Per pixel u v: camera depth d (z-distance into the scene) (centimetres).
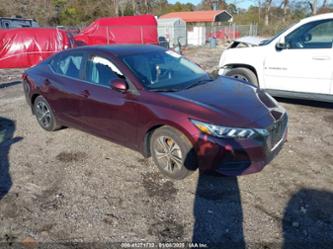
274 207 303
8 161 413
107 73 399
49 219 296
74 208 311
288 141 449
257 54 602
